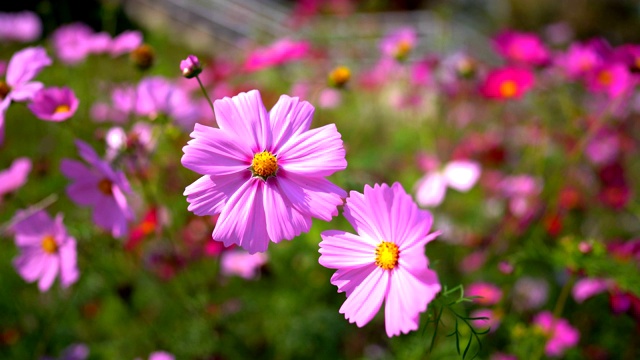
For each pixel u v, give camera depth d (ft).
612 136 3.14
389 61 3.31
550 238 2.31
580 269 1.61
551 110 3.17
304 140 1.12
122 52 2.18
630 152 3.32
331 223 2.06
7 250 2.39
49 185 2.63
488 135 3.30
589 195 2.84
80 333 2.32
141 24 6.36
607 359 2.14
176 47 5.32
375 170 2.50
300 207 1.08
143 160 1.79
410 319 1.02
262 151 1.12
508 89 2.45
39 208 1.64
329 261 1.09
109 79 2.74
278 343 2.17
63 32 2.90
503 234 2.43
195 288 2.03
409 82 3.27
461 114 3.41
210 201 1.09
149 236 1.99
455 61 3.28
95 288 2.13
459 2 8.05
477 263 2.34
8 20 3.44
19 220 1.64
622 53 2.00
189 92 2.65
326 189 1.09
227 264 1.99
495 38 2.52
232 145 1.11
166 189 2.09
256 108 1.13
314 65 3.42
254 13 6.20
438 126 3.27
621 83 2.09
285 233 1.08
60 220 1.61
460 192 2.84
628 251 1.71
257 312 2.27
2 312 2.30
